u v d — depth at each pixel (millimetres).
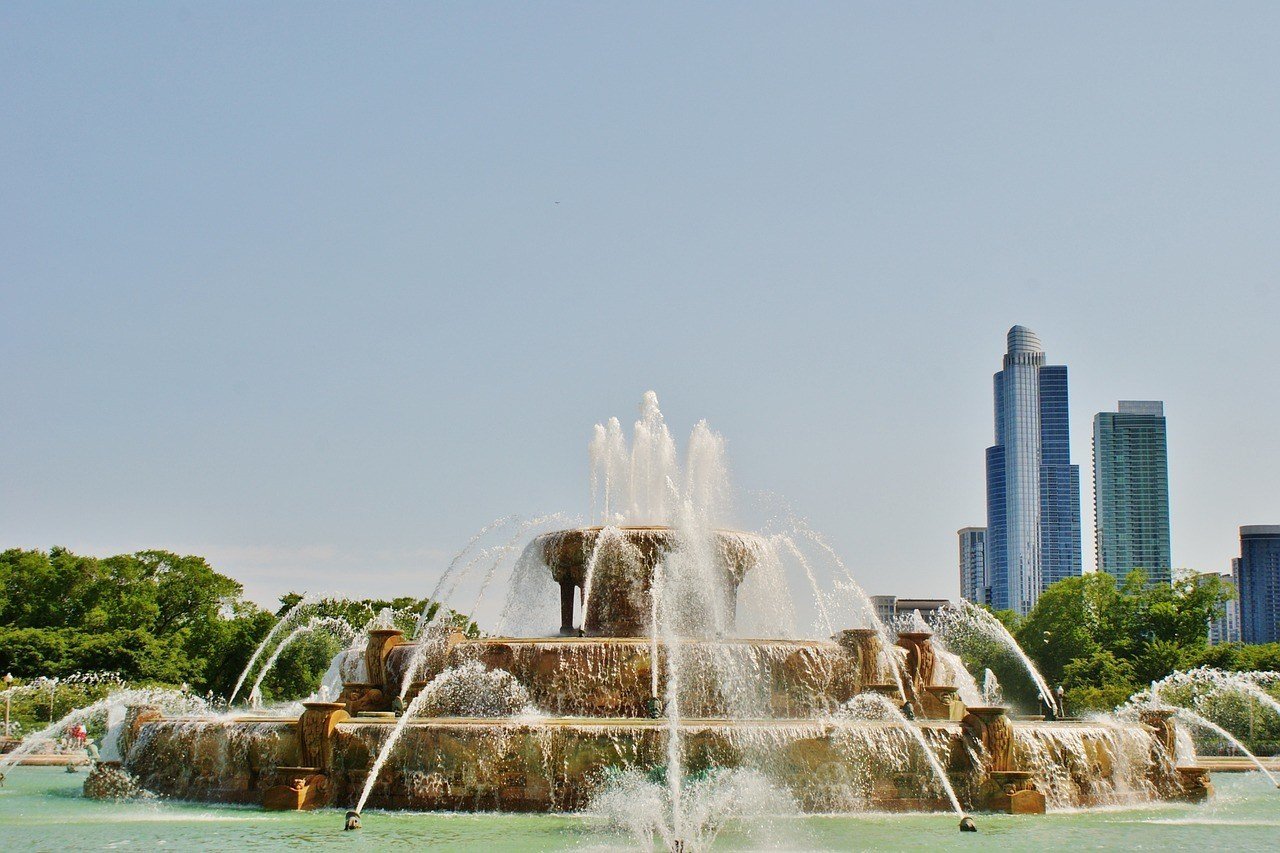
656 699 29656
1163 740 30078
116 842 21281
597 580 36250
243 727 27547
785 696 31188
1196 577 89125
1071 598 87875
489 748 25875
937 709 33281
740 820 24641
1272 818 26109
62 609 89625
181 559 92562
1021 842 21906
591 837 22188
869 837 22516
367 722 27266
